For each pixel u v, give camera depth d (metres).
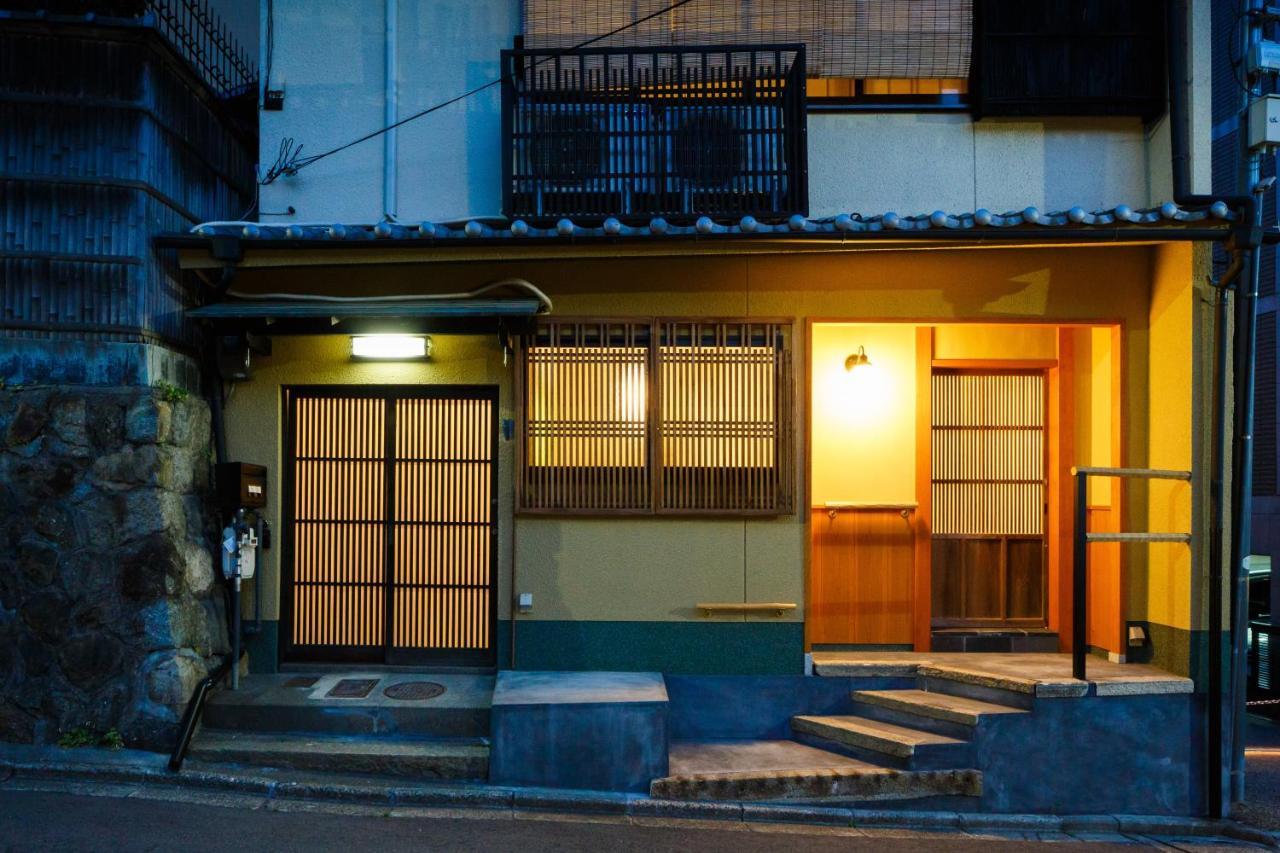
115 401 6.80
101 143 7.02
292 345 7.84
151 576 6.76
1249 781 7.94
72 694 6.68
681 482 7.62
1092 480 8.30
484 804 6.26
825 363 8.50
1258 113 6.90
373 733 6.88
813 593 8.36
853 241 6.88
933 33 7.72
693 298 7.69
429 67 7.90
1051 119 7.82
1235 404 6.99
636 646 7.61
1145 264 7.77
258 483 7.56
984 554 8.66
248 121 9.12
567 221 6.77
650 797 6.40
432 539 7.93
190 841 5.34
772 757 7.01
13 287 6.92
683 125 7.42
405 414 7.96
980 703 7.06
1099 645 8.05
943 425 8.68
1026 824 6.58
